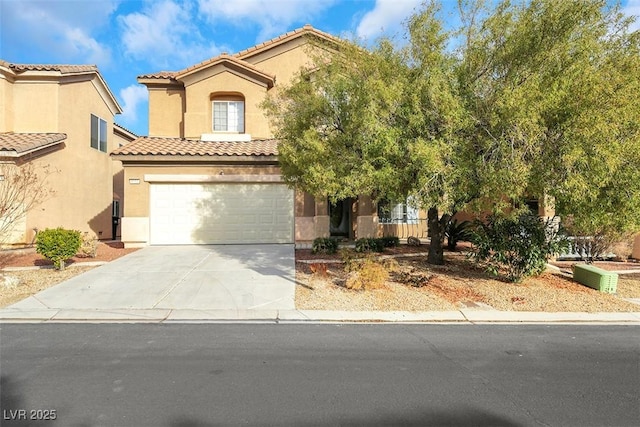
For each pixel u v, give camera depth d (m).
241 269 11.73
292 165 10.23
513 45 8.11
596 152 6.92
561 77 7.45
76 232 11.95
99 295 9.13
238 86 18.81
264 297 9.07
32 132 17.50
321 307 8.46
